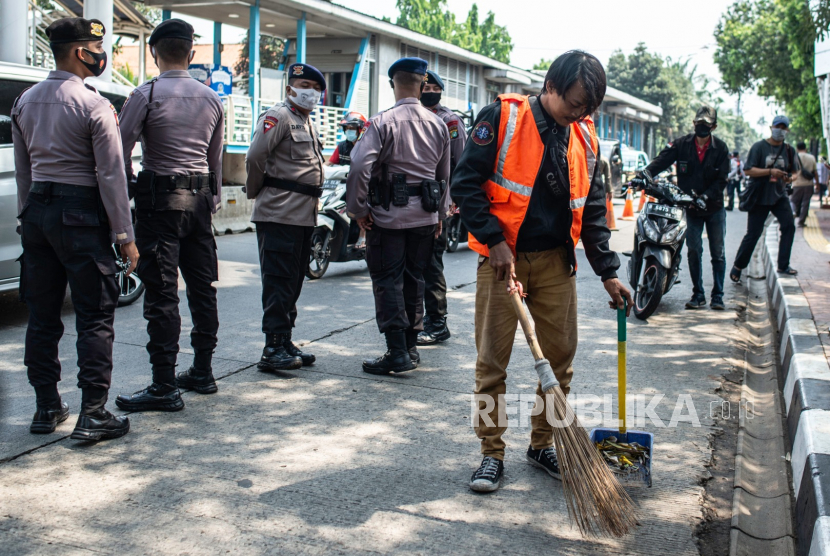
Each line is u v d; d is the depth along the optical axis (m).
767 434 4.34
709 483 3.57
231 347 5.65
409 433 4.02
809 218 16.94
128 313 6.71
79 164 3.66
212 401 4.46
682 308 7.48
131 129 4.04
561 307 3.29
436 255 5.84
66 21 3.66
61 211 3.62
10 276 6.17
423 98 5.86
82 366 3.75
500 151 3.11
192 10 19.42
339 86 22.83
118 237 3.70
